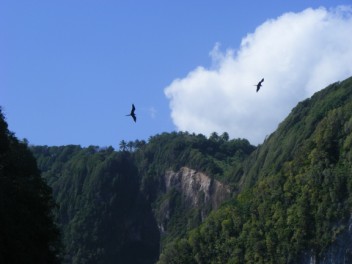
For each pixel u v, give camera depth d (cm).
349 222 19038
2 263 7019
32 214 8075
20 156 8606
